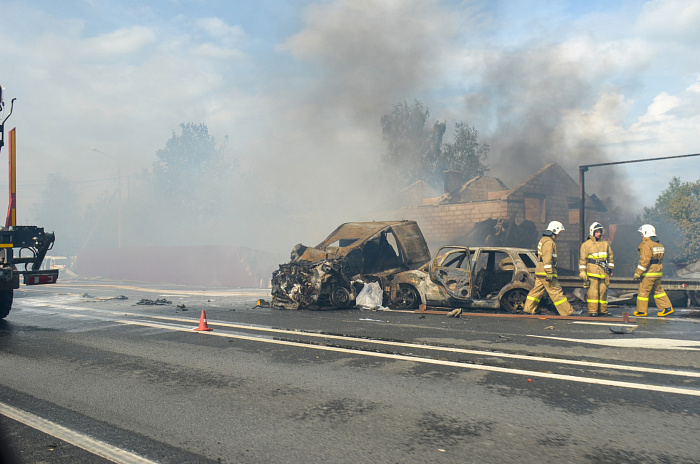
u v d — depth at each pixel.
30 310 11.96
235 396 4.66
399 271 12.76
